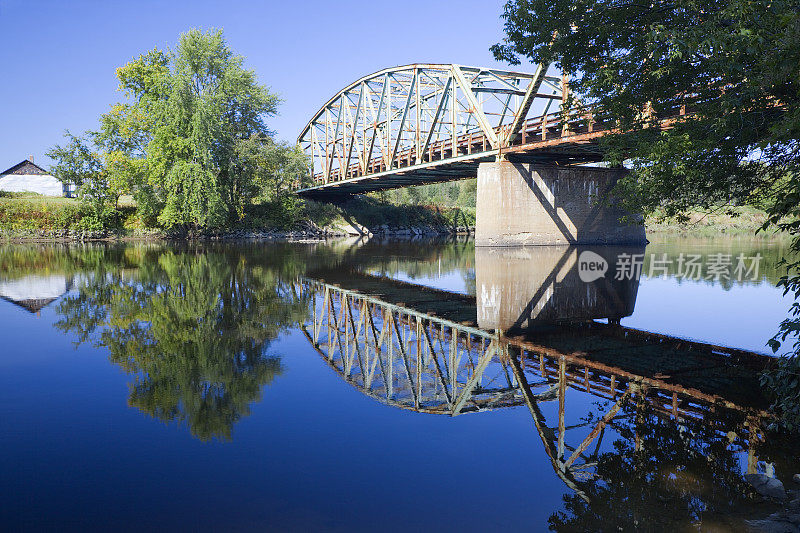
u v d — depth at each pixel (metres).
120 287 19.98
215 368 9.27
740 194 8.48
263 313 14.88
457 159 44.28
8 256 35.06
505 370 9.31
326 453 5.80
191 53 52.38
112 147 57.16
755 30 6.42
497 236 41.06
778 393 6.46
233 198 63.34
